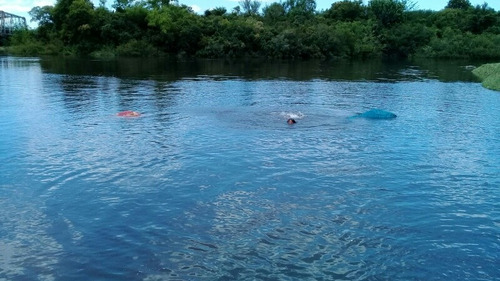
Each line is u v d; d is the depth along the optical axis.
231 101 22.84
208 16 74.56
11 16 81.31
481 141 14.83
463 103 23.09
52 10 67.94
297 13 81.12
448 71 45.84
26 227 8.44
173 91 26.53
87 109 19.80
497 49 72.56
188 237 8.09
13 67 42.03
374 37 73.75
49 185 10.43
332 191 10.21
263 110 20.14
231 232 8.28
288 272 7.05
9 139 14.31
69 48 65.25
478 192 10.30
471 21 83.00
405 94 26.72
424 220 8.84
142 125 16.52
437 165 12.18
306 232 8.30
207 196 9.84
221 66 48.97
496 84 29.91
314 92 27.16
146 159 12.31
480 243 7.99
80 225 8.52
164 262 7.30
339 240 8.02
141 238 8.05
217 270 7.09
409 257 7.51
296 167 11.78
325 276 6.96
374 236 8.19
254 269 7.12
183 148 13.39
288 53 65.25
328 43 67.31
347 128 16.50
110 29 64.19
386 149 13.67
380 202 9.66
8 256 7.45
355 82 33.72
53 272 7.02
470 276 7.00
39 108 19.89
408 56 74.06
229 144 13.88
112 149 13.26
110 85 29.05
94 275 6.95
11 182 10.59
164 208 9.25
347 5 82.75
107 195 9.89
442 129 16.58
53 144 13.77
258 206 9.37
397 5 81.69
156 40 64.81
